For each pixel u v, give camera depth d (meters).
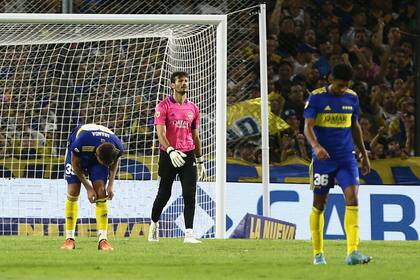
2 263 27.75
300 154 64.38
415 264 28.38
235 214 51.75
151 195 50.53
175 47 52.22
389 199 53.12
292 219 52.28
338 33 69.12
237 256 31.70
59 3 60.84
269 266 27.22
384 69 69.56
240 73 65.25
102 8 62.06
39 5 60.97
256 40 65.38
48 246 36.75
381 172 58.16
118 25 50.03
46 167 53.03
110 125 54.69
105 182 34.22
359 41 69.56
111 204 50.00
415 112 68.69
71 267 26.62
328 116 27.27
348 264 27.36
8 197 50.38
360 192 53.00
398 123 68.38
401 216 53.09
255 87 65.56
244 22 64.38
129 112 54.59
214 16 48.47
